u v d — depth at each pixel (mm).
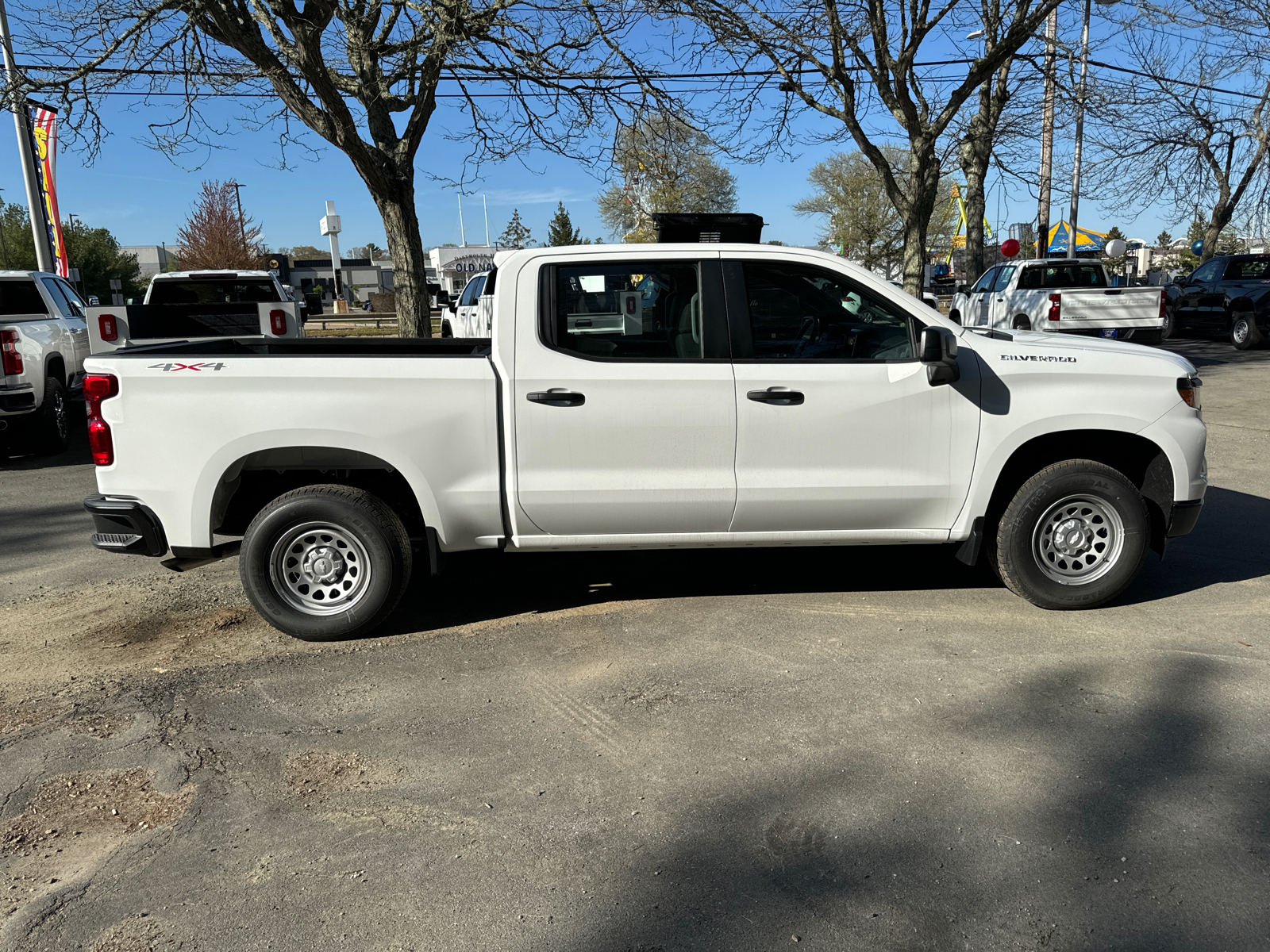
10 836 2900
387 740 3480
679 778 3164
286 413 4160
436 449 4250
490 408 4250
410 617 4789
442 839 2842
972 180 19172
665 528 4469
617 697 3803
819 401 4355
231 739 3512
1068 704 3646
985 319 17234
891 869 2637
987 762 3219
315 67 8953
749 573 5406
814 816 2912
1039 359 4469
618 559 5715
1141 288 14961
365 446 4203
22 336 8859
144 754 3404
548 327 4293
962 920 2422
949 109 14766
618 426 4293
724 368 4332
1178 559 5520
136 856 2785
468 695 3855
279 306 8312
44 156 18141
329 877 2668
